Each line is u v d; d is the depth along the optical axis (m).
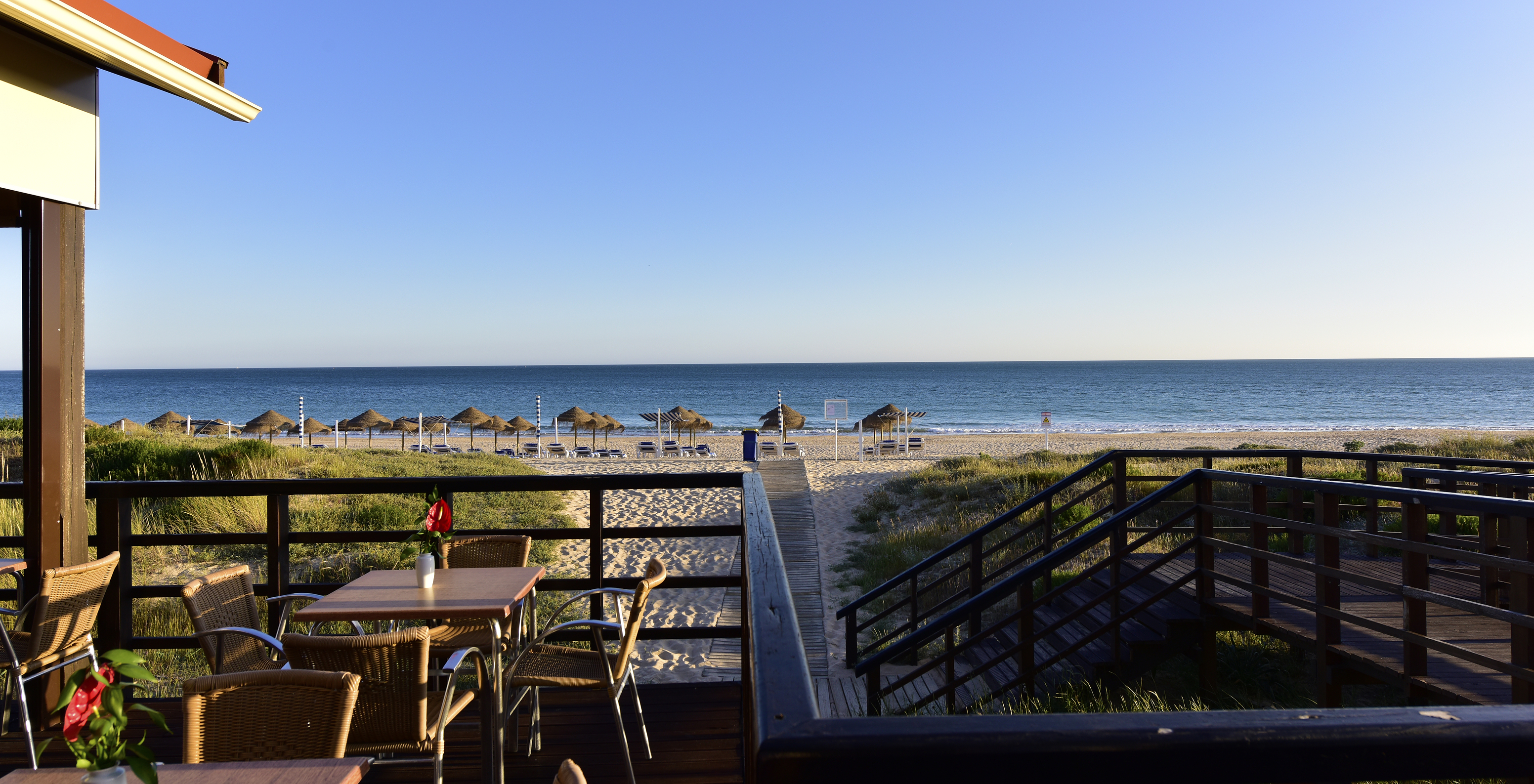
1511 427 55.06
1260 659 5.88
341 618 2.91
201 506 10.89
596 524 4.01
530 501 13.89
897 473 20.44
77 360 3.56
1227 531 9.31
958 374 133.25
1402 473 5.67
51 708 3.53
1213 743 0.73
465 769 3.26
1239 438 39.56
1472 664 4.00
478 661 2.87
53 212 3.40
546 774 3.22
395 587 3.29
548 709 3.87
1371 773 0.74
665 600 9.56
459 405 82.75
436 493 3.62
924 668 5.42
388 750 2.56
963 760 0.72
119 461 13.94
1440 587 5.57
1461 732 0.75
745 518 2.51
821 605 9.38
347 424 37.84
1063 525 11.22
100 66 3.39
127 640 3.92
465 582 3.37
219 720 2.19
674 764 3.29
